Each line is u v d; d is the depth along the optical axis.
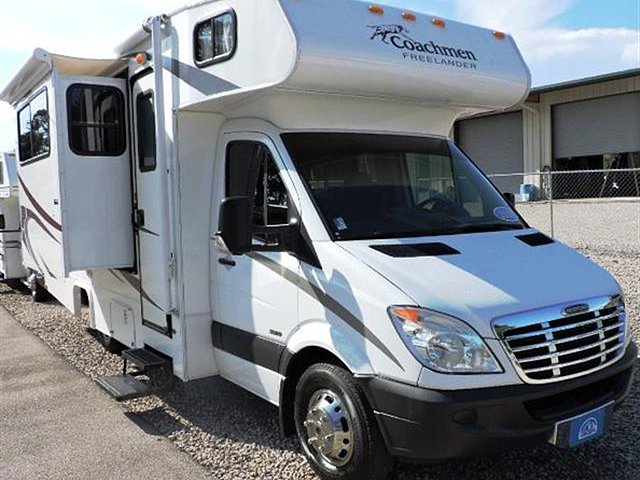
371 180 4.30
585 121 22.70
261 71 3.95
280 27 3.84
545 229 15.48
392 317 3.27
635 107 21.36
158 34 4.65
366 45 4.08
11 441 4.46
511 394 3.16
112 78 5.31
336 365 3.63
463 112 5.16
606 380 3.63
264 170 4.29
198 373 4.77
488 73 4.76
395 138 4.66
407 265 3.51
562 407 3.36
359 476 3.46
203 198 4.74
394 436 3.24
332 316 3.61
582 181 23.12
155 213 4.91
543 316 3.31
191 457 4.14
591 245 12.51
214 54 4.26
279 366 4.04
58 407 5.11
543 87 22.38
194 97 4.43
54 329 7.87
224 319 4.62
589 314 3.49
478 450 3.14
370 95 4.30
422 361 3.16
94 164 5.21
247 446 4.28
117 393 4.84
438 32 4.62
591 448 4.10
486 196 4.78
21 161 7.28
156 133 4.73
